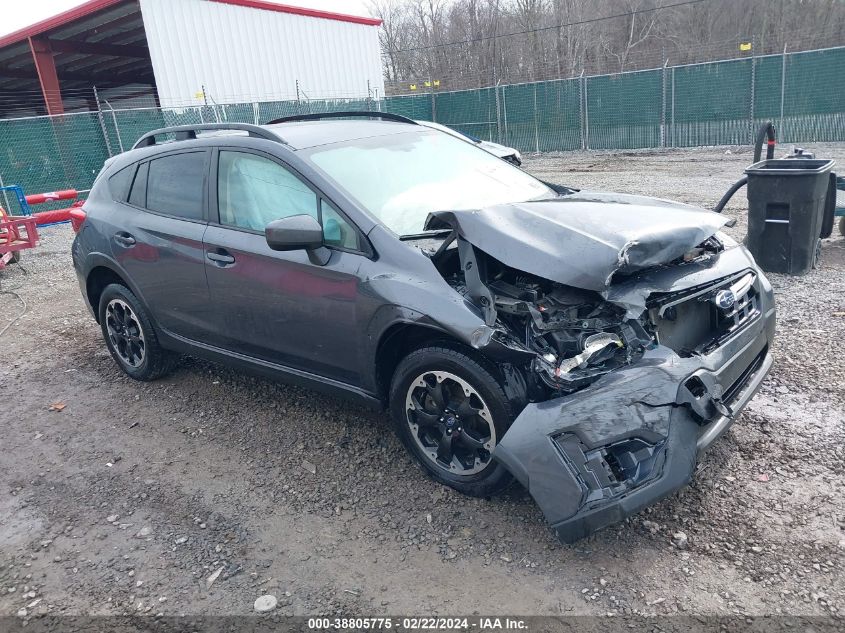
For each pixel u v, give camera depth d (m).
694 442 2.81
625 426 2.72
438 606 2.75
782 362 4.64
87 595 2.97
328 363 3.74
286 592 2.90
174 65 20.20
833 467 3.41
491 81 40.72
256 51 22.41
